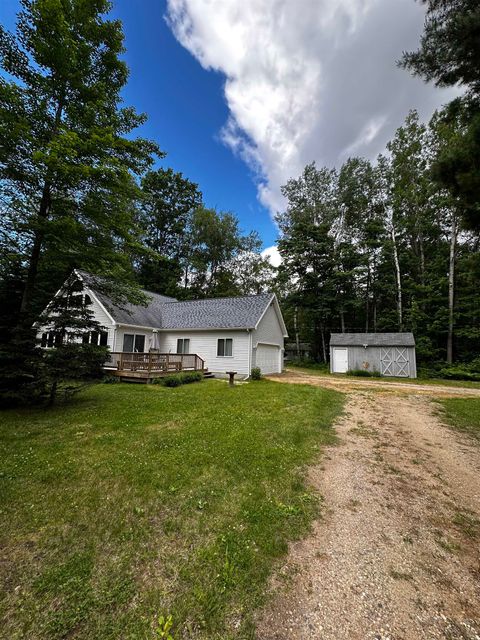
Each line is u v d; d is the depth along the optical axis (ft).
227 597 6.44
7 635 5.54
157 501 10.29
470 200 15.58
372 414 24.84
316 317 89.56
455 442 17.75
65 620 5.81
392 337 65.05
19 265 26.17
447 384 48.44
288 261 90.02
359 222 86.99
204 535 8.54
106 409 23.45
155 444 15.75
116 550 7.84
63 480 11.62
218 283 106.73
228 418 21.33
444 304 69.97
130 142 25.07
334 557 7.84
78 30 24.54
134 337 52.60
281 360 68.33
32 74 23.38
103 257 26.76
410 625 5.91
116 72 27.20
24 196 23.85
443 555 8.01
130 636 5.53
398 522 9.53
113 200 25.04
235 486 11.49
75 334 25.84
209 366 54.08
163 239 102.63
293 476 12.53
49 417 20.92
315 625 5.86
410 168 71.31
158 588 6.63
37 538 8.24
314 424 20.47
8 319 23.80
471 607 6.37
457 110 16.76
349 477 12.75
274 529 8.93
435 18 15.02
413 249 81.92
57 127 23.82
